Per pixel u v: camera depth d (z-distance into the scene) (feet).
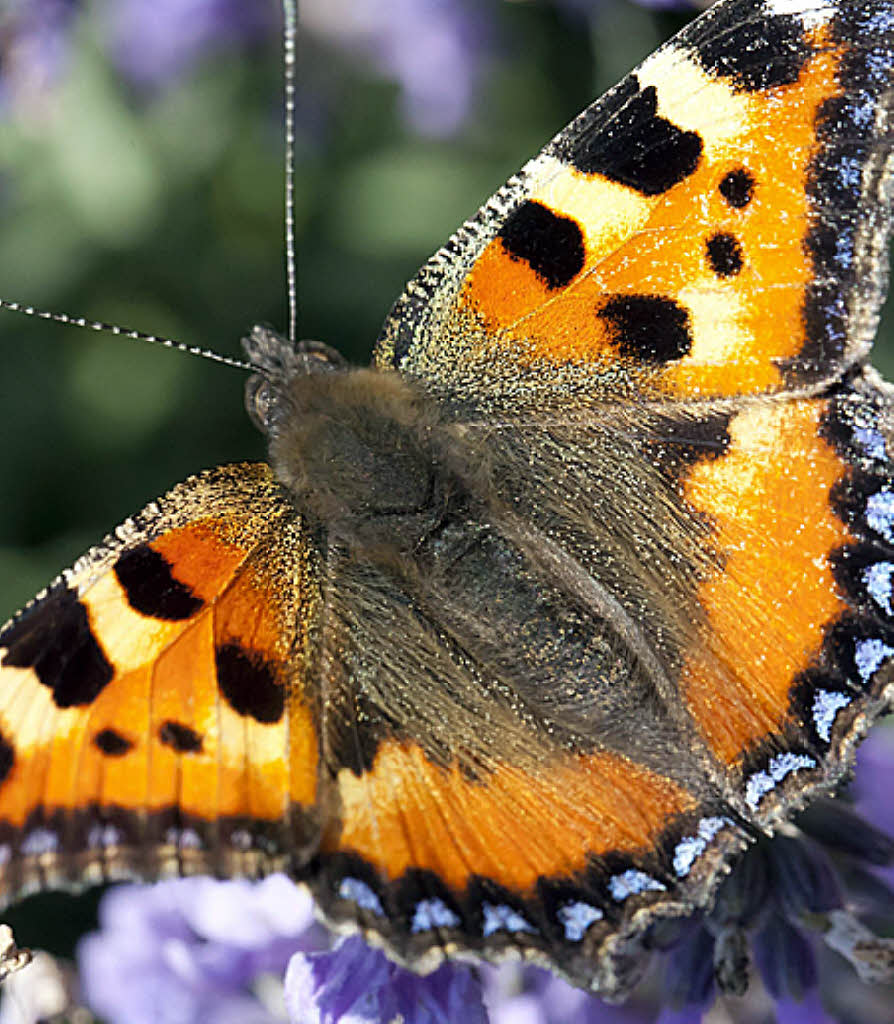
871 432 0.43
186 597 0.43
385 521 0.45
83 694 0.42
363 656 0.44
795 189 0.43
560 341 0.45
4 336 0.63
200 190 0.64
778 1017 0.46
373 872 0.43
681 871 0.43
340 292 0.63
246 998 0.48
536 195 0.44
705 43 0.43
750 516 0.44
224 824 0.42
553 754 0.43
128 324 0.63
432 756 0.43
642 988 0.47
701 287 0.44
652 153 0.43
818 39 0.43
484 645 0.44
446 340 0.46
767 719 0.43
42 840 0.42
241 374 0.63
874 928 0.46
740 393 0.44
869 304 0.43
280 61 0.67
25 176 0.63
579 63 0.61
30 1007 0.49
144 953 0.48
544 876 0.43
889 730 0.50
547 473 0.45
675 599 0.44
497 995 0.47
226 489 0.44
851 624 0.43
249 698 0.43
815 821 0.46
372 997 0.44
